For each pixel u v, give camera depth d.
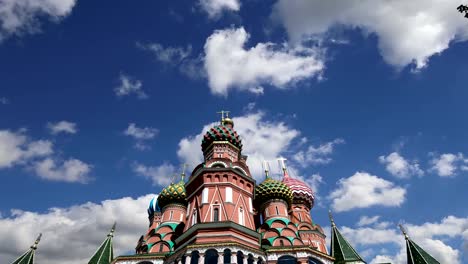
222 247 29.06
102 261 41.25
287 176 55.19
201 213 33.28
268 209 41.66
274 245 35.75
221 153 40.72
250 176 39.53
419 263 36.56
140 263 36.12
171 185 47.50
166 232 42.12
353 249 40.34
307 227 46.53
